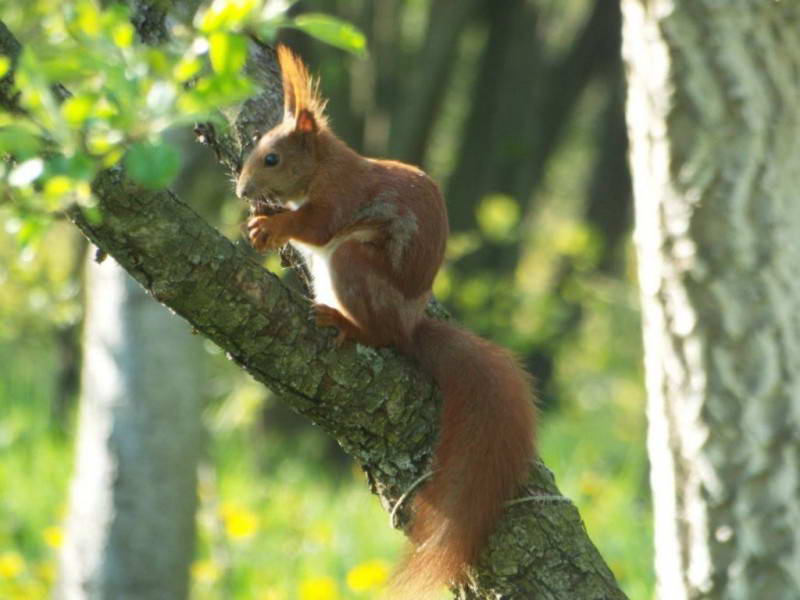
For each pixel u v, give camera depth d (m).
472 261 23.98
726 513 9.06
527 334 21.75
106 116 4.68
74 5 5.38
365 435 6.96
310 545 14.01
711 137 8.96
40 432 19.20
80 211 6.01
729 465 9.04
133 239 6.13
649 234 9.27
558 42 26.00
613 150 25.69
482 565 6.94
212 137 8.21
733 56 8.89
